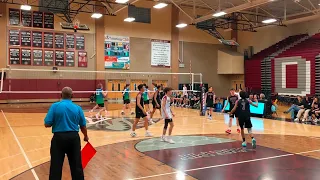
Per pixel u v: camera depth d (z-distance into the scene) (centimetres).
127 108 1697
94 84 2127
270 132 996
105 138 884
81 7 1894
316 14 1875
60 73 2025
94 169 573
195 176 529
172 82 2369
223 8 2294
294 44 2147
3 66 1878
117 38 2188
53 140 411
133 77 2238
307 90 1925
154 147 764
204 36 2519
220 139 872
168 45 2366
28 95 1942
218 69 2567
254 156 671
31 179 521
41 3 1964
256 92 2208
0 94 1872
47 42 1986
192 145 787
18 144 812
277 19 2052
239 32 2611
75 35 2064
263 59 2269
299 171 558
